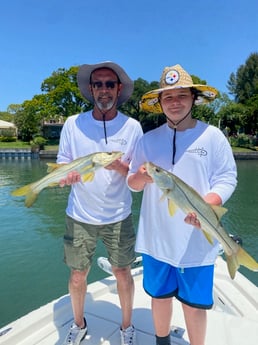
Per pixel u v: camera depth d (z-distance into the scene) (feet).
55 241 28.73
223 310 10.69
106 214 8.86
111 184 8.78
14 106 277.23
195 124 7.70
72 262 8.95
